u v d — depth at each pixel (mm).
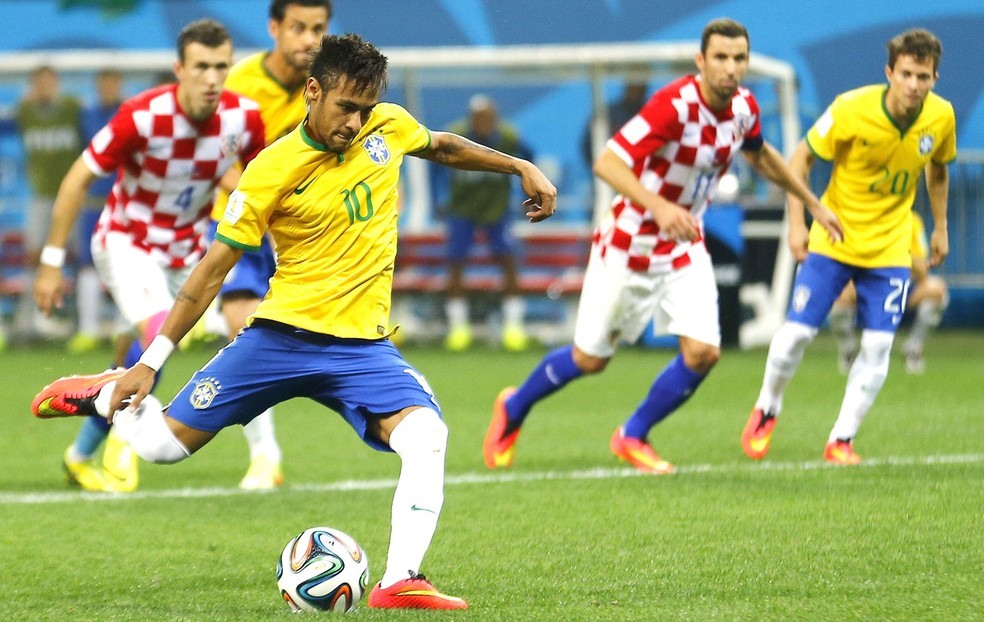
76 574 19484
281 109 28297
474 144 18922
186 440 17906
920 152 28703
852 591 17469
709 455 30688
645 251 28391
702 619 16062
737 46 26828
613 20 62406
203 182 26781
